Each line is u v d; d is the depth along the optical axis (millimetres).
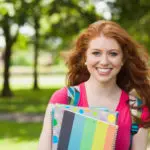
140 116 2930
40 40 33156
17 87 37781
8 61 28281
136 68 3080
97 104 2938
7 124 15391
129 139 2896
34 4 23078
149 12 17328
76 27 25203
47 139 2914
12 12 21656
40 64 66000
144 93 3053
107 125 2707
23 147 11023
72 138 2764
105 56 2881
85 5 23766
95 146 2721
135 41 3008
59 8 24641
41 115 18297
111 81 2941
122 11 19984
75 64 3160
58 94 2971
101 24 2943
